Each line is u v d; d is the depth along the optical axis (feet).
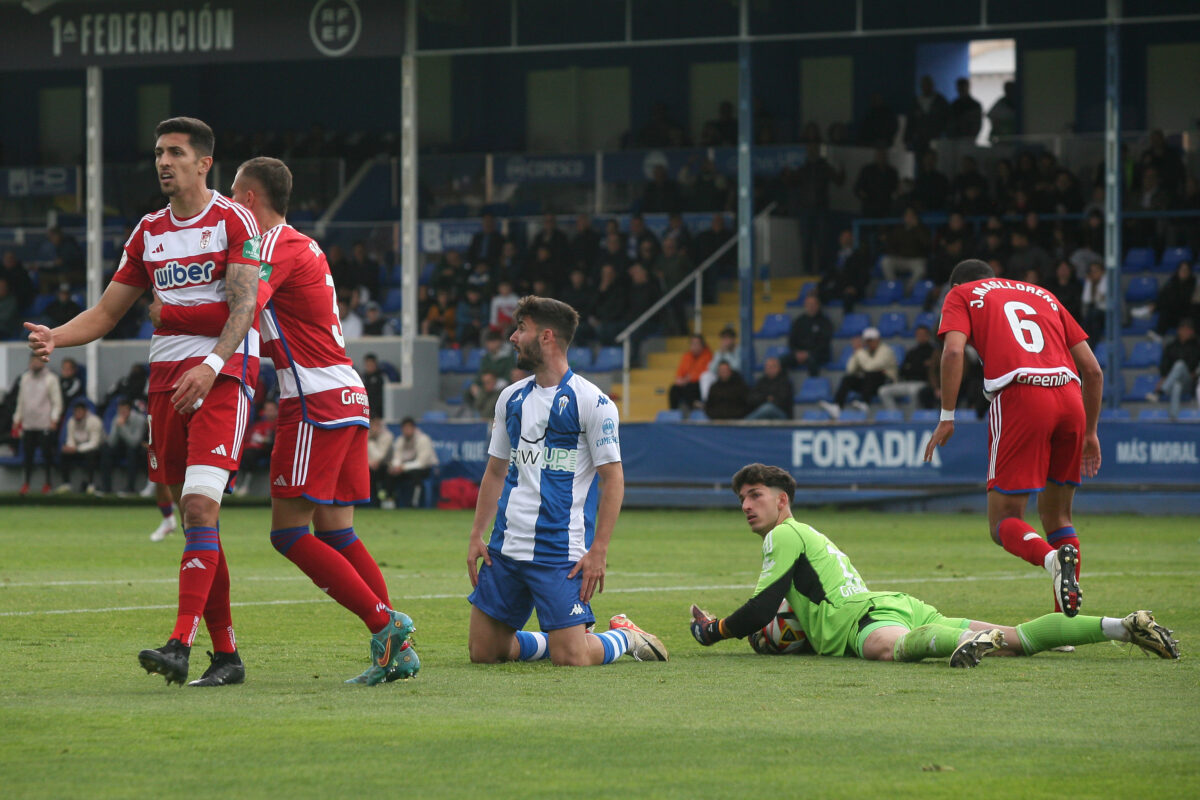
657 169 214.28
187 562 42.68
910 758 32.12
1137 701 39.88
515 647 49.90
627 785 29.48
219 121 263.08
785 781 29.81
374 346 200.54
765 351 197.47
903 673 45.80
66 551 107.24
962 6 182.09
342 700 40.65
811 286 207.51
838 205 222.89
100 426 188.03
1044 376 55.72
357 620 63.52
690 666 48.14
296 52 191.42
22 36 196.34
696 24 188.03
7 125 267.59
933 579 84.02
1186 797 28.53
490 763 31.68
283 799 28.43
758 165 219.61
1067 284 179.52
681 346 202.69
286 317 46.52
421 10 192.34
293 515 45.88
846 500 165.99
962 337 57.21
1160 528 134.92
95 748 33.50
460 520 152.76
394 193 224.53
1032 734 34.96
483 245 212.23
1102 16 177.68
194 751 33.12
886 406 175.01
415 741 34.22
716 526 143.84
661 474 173.27
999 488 56.24
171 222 44.62
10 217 223.71
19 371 202.59
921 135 214.90
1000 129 233.55
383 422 179.32
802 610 51.13
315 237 217.36
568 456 48.85
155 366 45.06
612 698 40.86
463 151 255.50
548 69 253.03
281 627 60.90
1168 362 168.35
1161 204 198.59
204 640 56.80
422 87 258.78
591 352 202.28
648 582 84.17
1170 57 225.76
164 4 193.06
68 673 46.73
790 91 241.96
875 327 194.70
